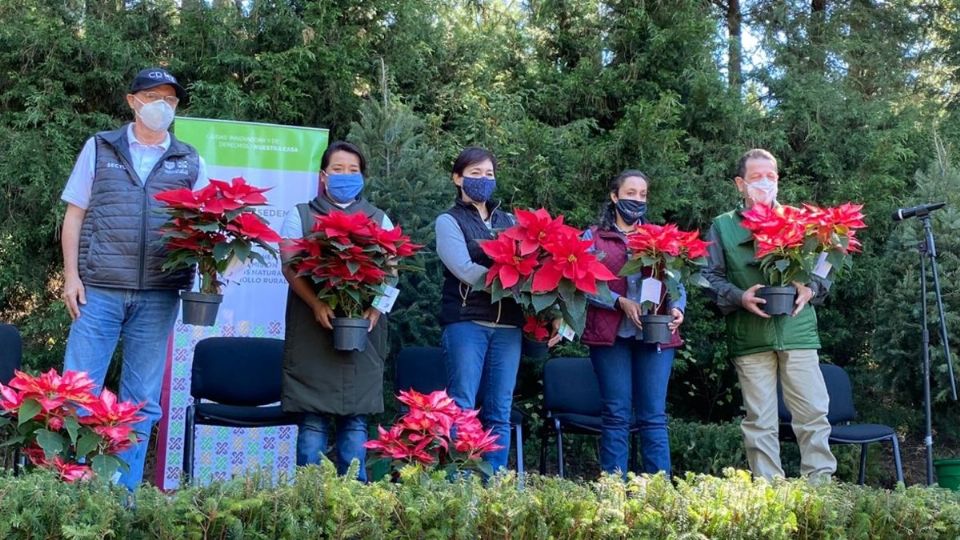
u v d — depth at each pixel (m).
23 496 2.12
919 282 5.58
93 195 3.27
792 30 8.55
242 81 6.60
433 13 7.49
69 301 3.21
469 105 6.93
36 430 2.52
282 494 2.23
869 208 7.04
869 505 2.68
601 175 6.61
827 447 3.68
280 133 4.73
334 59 6.53
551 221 3.21
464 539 2.27
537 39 7.73
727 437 5.52
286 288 4.72
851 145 7.45
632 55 7.35
